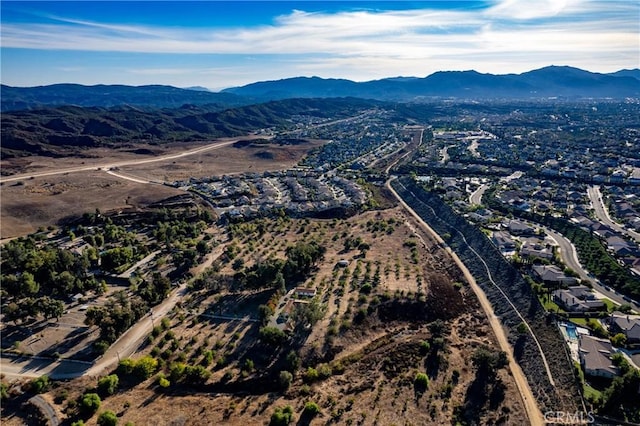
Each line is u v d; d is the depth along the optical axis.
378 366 98.06
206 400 87.44
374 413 83.12
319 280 137.62
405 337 109.12
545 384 90.38
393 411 83.62
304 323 111.69
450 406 85.00
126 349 103.25
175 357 100.38
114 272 144.50
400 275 140.75
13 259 144.12
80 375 94.19
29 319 116.25
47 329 111.62
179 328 112.12
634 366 93.00
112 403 86.12
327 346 104.56
